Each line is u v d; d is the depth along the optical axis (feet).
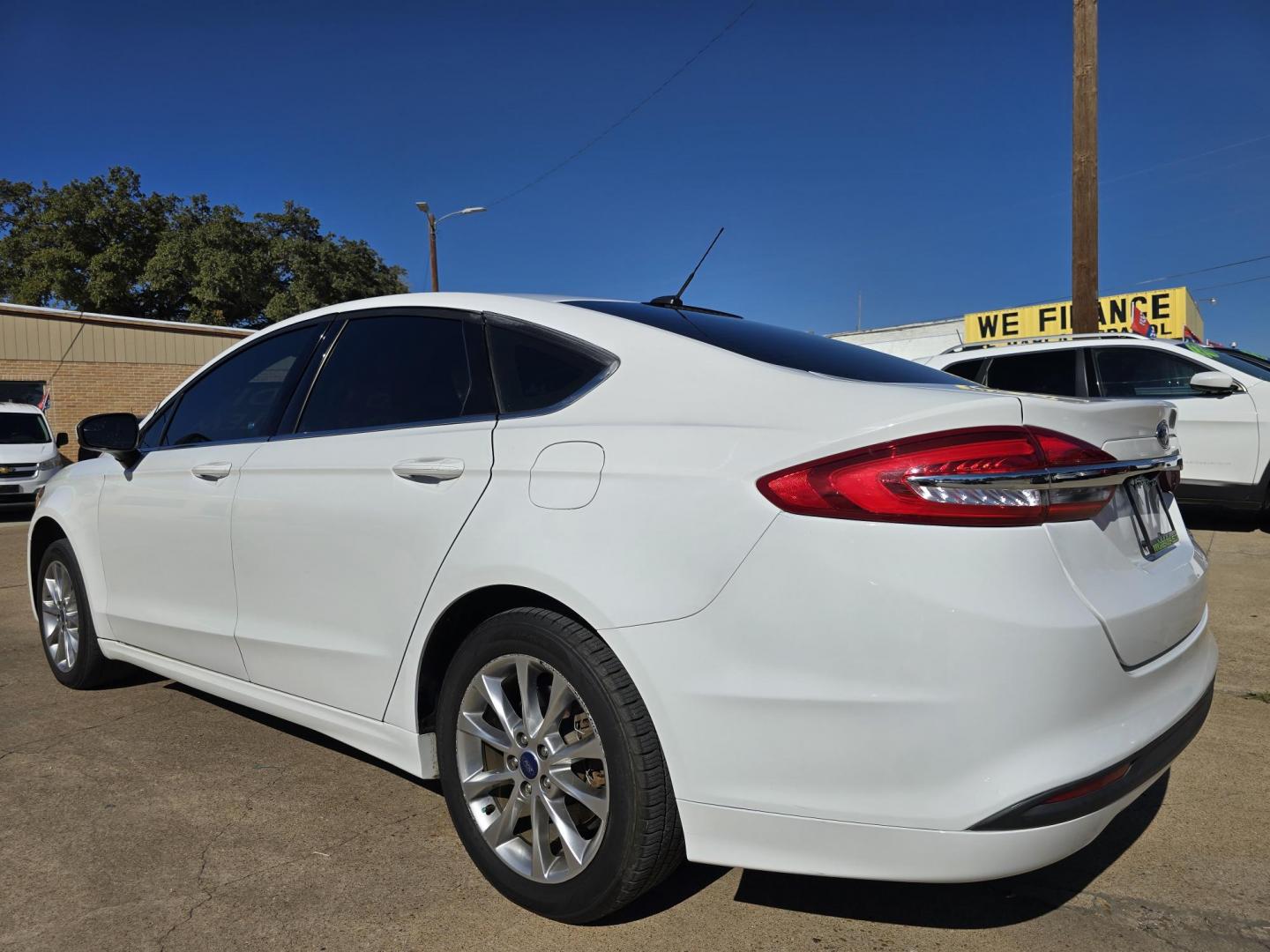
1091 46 30.40
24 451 42.93
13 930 7.28
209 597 10.50
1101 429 6.55
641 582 6.53
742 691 6.15
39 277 112.47
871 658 5.79
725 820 6.33
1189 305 79.82
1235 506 25.17
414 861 8.40
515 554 7.16
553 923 7.38
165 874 8.16
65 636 13.70
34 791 9.95
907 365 9.19
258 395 10.69
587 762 7.38
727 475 6.37
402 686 8.26
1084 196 30.81
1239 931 7.12
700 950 6.97
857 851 5.95
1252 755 10.58
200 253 114.93
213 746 11.34
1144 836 8.70
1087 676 5.83
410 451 8.32
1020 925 7.25
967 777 5.66
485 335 8.58
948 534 5.73
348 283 122.21
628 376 7.48
